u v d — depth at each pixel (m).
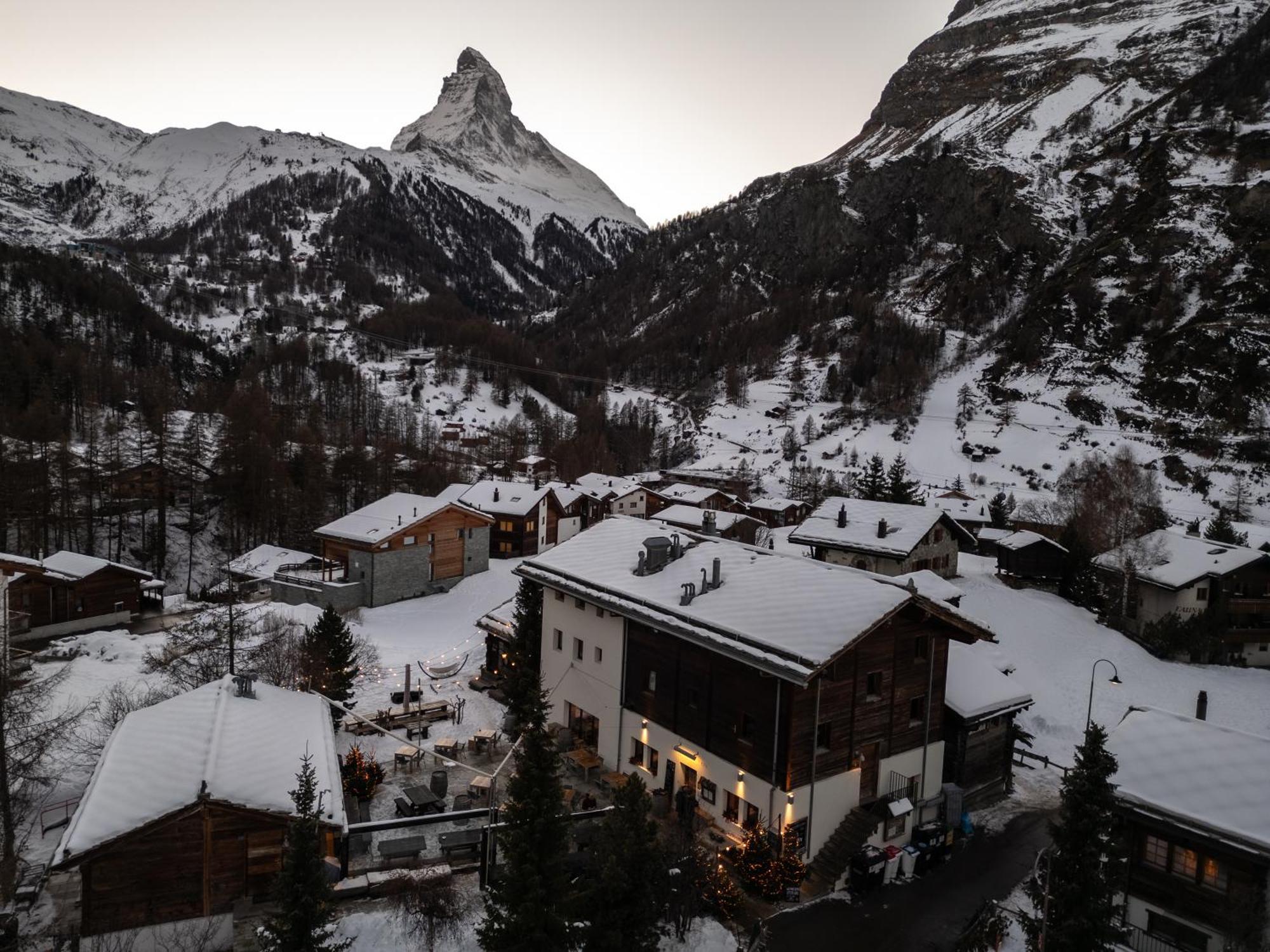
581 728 35.00
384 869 24.25
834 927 23.86
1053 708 46.38
